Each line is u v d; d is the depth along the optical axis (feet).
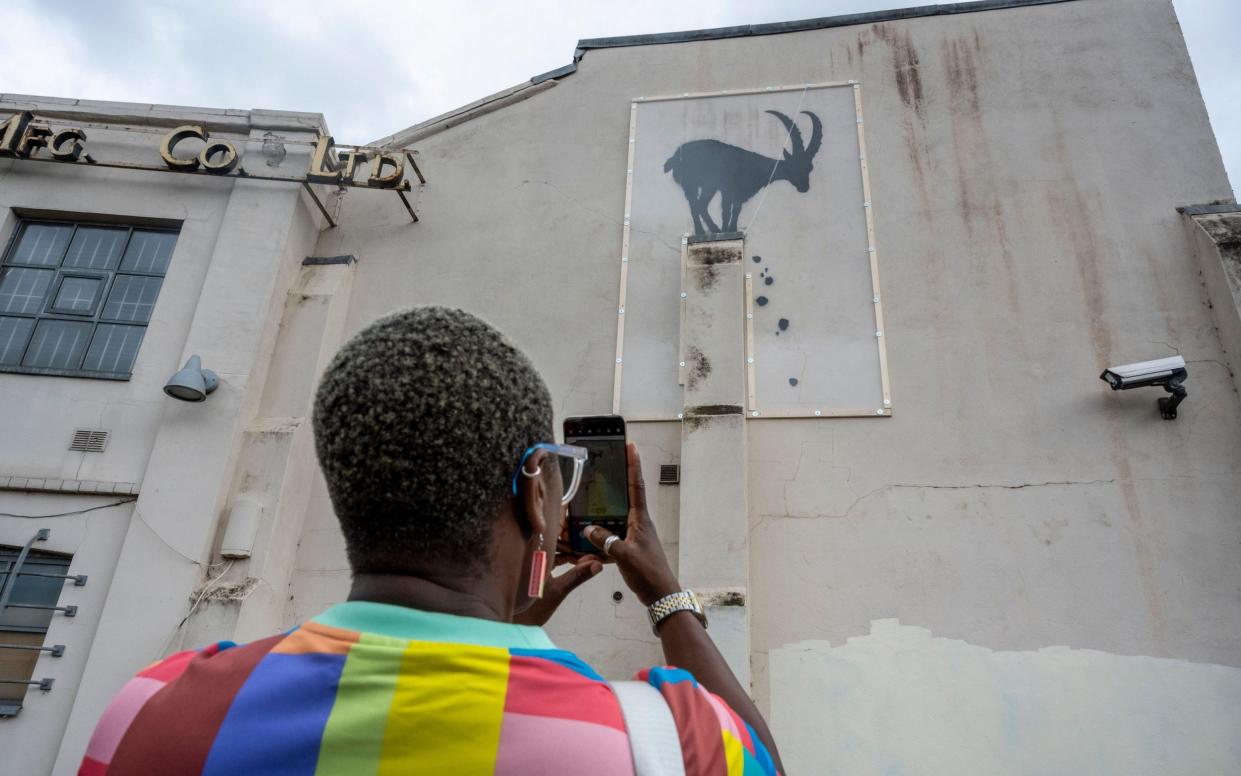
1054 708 17.63
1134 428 19.99
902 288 22.77
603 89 27.58
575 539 6.17
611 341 23.58
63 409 22.67
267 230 24.58
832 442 21.25
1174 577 18.44
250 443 22.08
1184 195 22.43
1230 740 16.84
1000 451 20.39
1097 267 22.03
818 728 18.17
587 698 2.93
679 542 20.17
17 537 21.21
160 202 25.39
